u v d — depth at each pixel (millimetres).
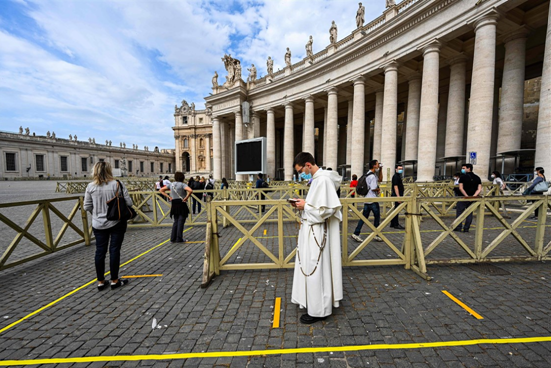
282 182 20750
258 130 31500
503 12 11945
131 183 26609
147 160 79938
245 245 5543
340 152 33031
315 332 2340
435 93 14578
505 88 13891
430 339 2201
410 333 2293
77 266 4375
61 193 21734
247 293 3184
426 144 14656
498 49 16500
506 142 13695
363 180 5777
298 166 2723
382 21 18734
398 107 26812
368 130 29594
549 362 1903
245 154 23844
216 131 33188
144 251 5160
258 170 22797
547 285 3193
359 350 2088
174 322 2570
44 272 4094
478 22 12289
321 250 2492
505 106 13844
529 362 1910
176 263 4402
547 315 2529
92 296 3199
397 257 4496
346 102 28938
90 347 2227
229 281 3574
